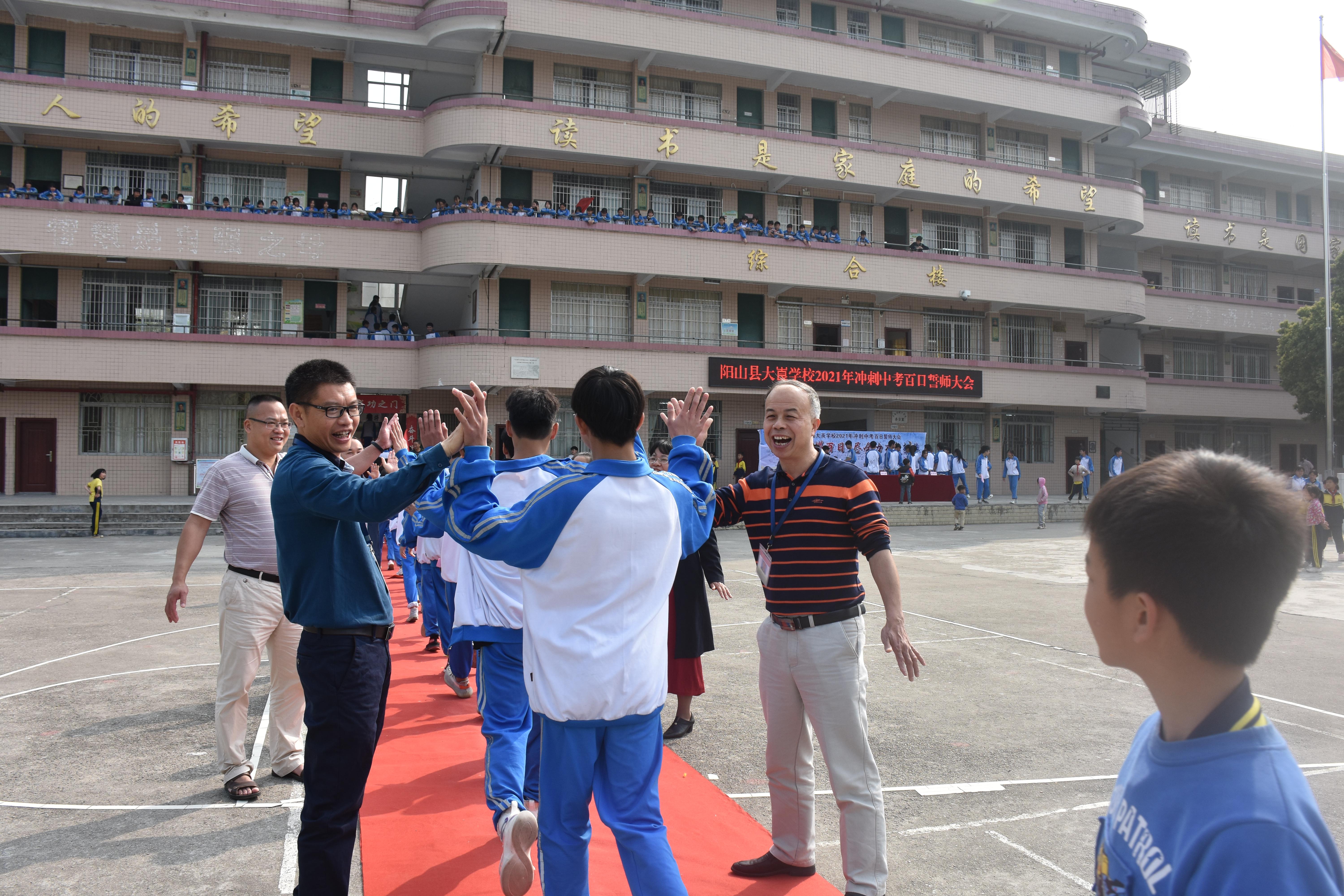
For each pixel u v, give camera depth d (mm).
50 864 3461
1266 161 32469
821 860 3717
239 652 4195
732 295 25688
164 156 22281
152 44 22250
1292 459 34281
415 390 23609
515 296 23797
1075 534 21172
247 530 4273
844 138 26578
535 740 4031
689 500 2729
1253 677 6789
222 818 3947
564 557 2406
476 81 23875
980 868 3527
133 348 21469
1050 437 29656
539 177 24000
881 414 27609
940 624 9023
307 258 22250
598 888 3254
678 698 5586
